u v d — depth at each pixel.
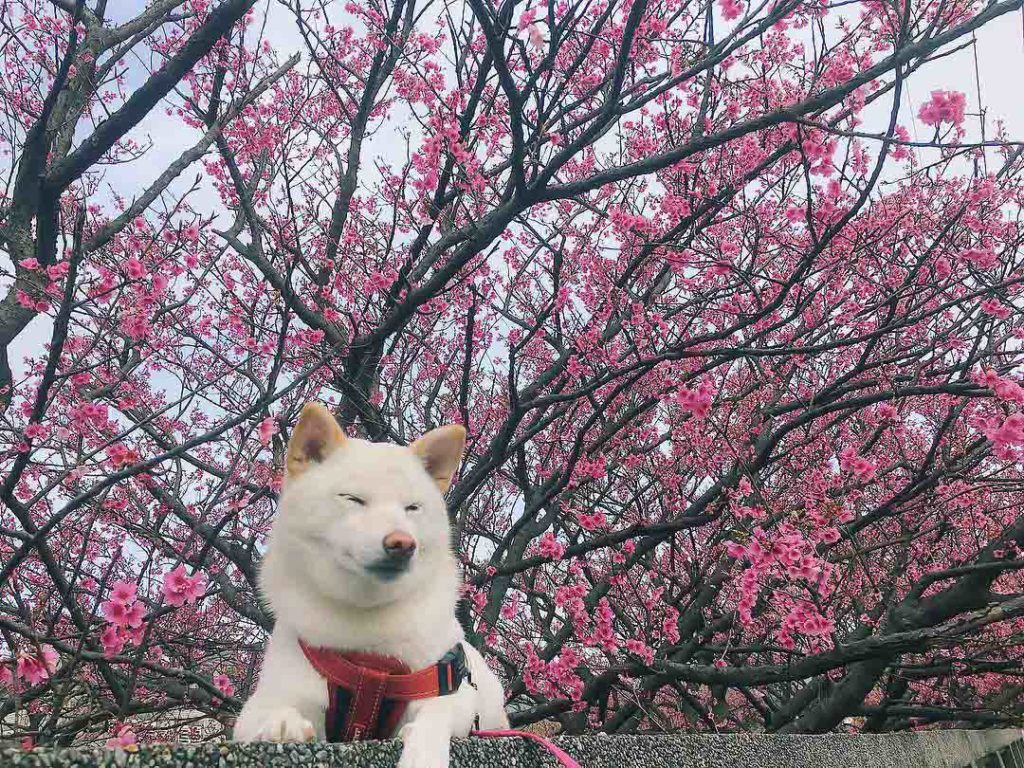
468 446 2.35
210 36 2.00
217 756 0.57
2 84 2.58
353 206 3.08
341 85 2.87
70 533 2.05
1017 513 3.15
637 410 2.20
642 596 2.78
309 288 2.53
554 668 2.12
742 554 1.96
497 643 2.54
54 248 2.14
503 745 0.83
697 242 2.60
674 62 2.37
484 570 2.21
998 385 1.67
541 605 3.31
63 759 0.49
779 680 2.20
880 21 2.15
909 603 2.59
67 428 1.77
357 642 0.85
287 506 0.91
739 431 2.48
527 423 3.10
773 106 2.03
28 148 2.11
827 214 1.98
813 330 2.44
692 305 2.70
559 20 2.25
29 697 1.60
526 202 2.01
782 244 2.21
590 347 2.25
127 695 1.58
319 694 0.83
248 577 2.29
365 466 0.91
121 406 1.82
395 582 0.84
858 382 2.17
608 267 2.62
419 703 0.84
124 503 2.10
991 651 2.31
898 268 2.51
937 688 3.69
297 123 3.02
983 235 2.62
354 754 0.66
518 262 3.20
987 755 4.01
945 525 2.87
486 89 2.53
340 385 2.31
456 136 2.04
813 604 2.01
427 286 2.15
